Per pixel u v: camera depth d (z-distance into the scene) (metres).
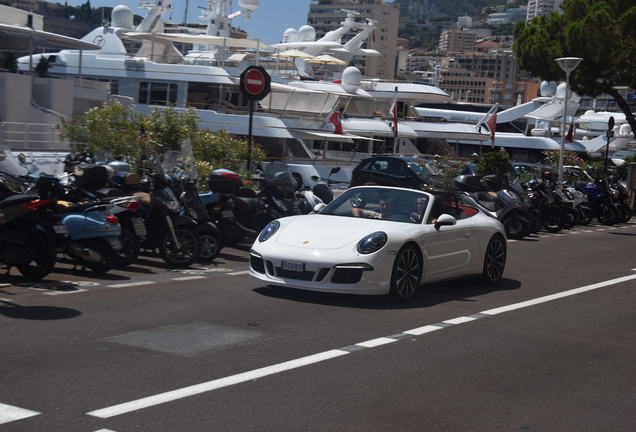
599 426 5.05
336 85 39.28
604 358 7.02
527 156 49.84
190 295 9.10
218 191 13.12
